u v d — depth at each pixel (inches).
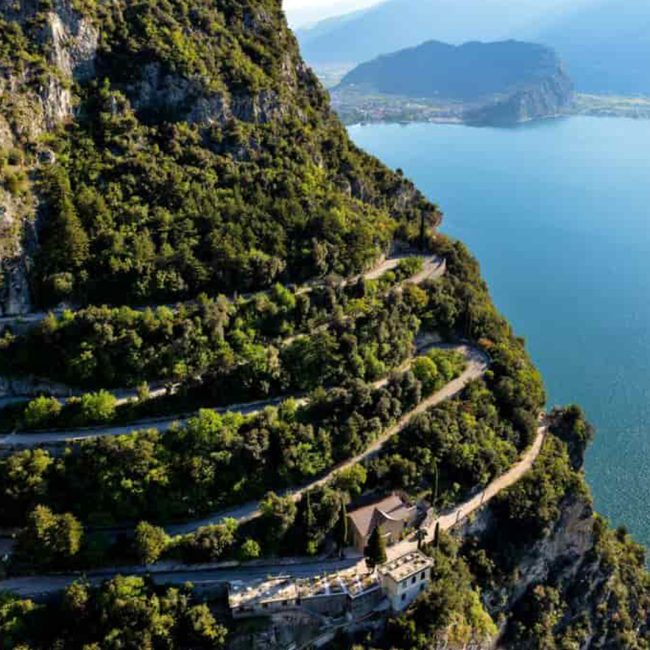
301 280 5807.1
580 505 5713.6
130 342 4768.7
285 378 5167.3
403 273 6560.0
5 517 4345.5
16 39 5246.1
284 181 6087.6
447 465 5310.0
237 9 6673.2
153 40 5900.6
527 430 5959.6
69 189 5108.3
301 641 4252.0
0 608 3914.9
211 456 4544.8
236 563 4446.4
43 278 4886.8
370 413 5231.3
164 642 3986.2
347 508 4835.1
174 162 5669.3
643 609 6210.6
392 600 4402.1
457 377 6102.4
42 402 4559.5
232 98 6171.3
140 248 5093.5
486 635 4677.7
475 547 5187.0
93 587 4136.3
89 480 4394.7
